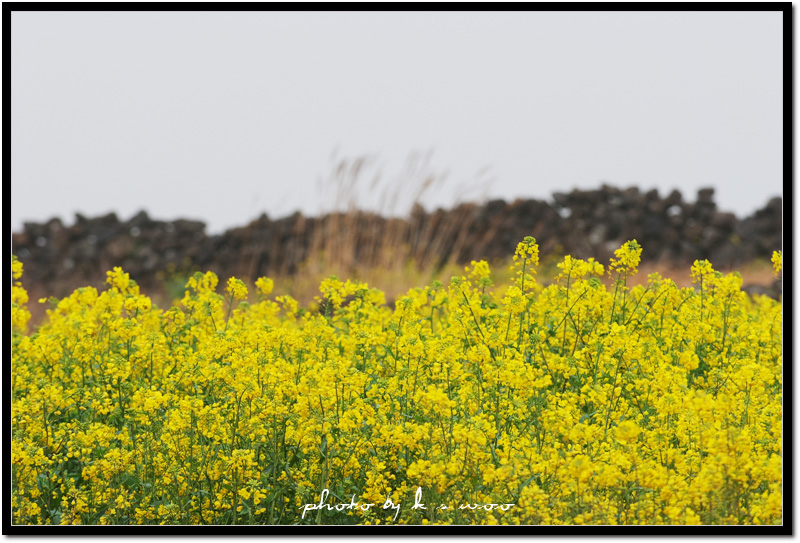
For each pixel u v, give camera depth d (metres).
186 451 13.16
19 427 13.52
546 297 16.19
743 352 16.22
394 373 14.54
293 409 13.13
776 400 13.77
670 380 13.05
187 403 12.94
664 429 13.01
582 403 13.55
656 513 11.77
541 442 12.67
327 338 15.53
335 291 18.03
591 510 11.76
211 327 17.80
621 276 16.28
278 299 19.11
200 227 48.66
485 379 13.62
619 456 11.65
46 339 16.33
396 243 34.69
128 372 14.63
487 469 11.89
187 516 13.04
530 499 11.58
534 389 13.07
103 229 49.22
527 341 15.55
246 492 12.62
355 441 12.85
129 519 13.27
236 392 13.41
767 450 12.84
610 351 14.00
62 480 13.90
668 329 16.53
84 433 13.95
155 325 17.88
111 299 16.20
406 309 16.22
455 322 15.47
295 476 12.90
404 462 12.95
